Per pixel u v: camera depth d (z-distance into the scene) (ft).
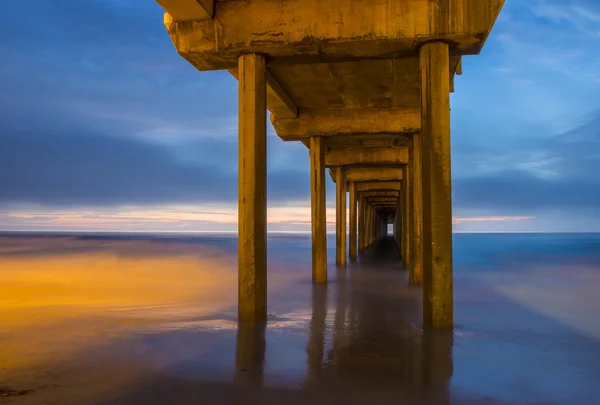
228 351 20.77
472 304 35.04
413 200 45.83
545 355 20.72
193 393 15.64
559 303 36.04
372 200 123.13
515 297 39.06
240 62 27.55
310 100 44.27
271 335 23.77
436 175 24.99
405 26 25.23
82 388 16.08
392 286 43.29
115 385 16.39
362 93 41.75
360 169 80.69
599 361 19.84
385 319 27.78
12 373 17.72
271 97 39.91
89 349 21.12
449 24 24.84
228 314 29.94
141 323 26.96
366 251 103.30
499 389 16.28
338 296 37.14
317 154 48.08
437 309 25.32
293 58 28.17
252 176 27.14
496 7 24.47
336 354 20.30
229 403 14.79
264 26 26.61
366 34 25.55
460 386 16.51
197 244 184.44
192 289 44.29
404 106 45.98
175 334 24.04
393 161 64.08
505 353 20.93
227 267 70.90
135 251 124.47
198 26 27.32
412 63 34.12
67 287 46.19
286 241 228.02
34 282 50.78
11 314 30.48
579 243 196.13
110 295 40.37
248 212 27.14
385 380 17.03
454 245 172.86
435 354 20.51
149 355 20.13
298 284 45.21
